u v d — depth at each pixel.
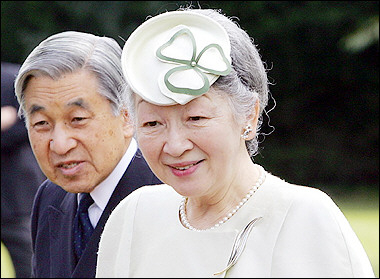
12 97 7.79
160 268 2.89
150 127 2.76
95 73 3.78
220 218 2.85
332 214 2.71
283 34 18.91
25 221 7.92
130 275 3.01
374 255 10.84
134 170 3.98
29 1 18.16
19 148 7.88
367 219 13.94
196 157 2.73
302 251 2.66
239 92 2.76
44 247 4.30
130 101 2.89
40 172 8.05
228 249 2.76
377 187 18.42
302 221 2.70
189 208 2.98
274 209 2.76
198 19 2.78
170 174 2.78
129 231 3.09
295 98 19.73
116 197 3.94
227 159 2.75
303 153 19.45
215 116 2.71
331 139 19.58
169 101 2.66
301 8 18.42
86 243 4.04
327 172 19.33
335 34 18.75
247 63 2.82
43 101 3.76
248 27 18.83
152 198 3.12
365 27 17.64
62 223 4.18
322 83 19.55
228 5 18.36
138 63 2.75
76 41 3.81
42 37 18.28
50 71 3.72
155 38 2.78
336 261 2.62
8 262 10.62
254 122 2.88
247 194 2.84
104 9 18.17
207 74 2.68
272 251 2.69
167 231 2.97
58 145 3.78
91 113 3.79
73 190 3.92
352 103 19.50
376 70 19.17
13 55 18.36
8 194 7.86
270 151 19.64
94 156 3.85
